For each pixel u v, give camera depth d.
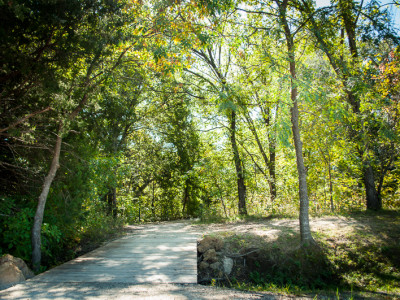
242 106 13.39
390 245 8.78
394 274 7.89
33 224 7.45
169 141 25.08
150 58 10.26
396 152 13.50
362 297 6.53
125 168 15.59
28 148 8.48
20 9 5.58
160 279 5.75
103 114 14.46
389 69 12.35
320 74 11.82
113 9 7.82
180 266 6.76
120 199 20.45
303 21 11.84
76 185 9.87
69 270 6.42
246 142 20.92
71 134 9.75
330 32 11.97
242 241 9.51
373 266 8.28
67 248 9.91
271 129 9.90
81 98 9.08
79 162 10.12
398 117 12.79
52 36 7.25
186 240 10.43
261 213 16.52
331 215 13.16
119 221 15.52
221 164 19.98
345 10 11.97
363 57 13.23
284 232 10.23
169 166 25.73
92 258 7.67
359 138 13.49
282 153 19.16
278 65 9.76
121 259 7.51
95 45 7.64
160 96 20.16
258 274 8.21
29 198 8.88
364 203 15.02
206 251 8.88
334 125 13.12
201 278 7.95
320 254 8.70
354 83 11.45
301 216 9.27
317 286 7.87
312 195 17.09
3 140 7.85
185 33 8.93
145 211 25.95
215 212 19.22
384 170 13.88
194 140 23.95
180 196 27.38
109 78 9.54
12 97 7.50
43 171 8.98
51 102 7.63
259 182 20.83
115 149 17.42
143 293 4.86
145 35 9.03
